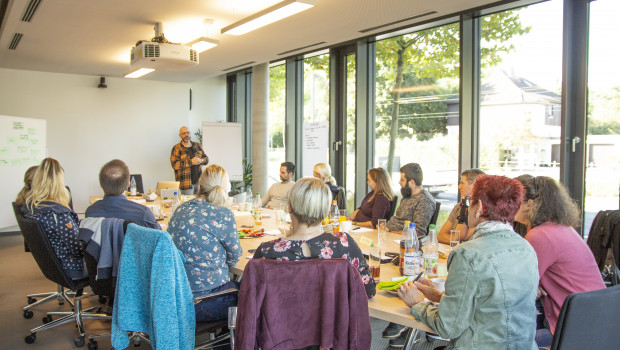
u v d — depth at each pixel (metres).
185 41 5.48
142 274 2.11
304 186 1.72
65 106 7.58
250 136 8.45
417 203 3.30
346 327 1.54
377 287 1.96
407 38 5.09
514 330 1.46
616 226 2.42
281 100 7.21
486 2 3.88
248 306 1.49
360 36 5.12
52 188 3.00
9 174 6.25
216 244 2.35
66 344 3.13
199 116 8.73
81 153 7.73
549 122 3.78
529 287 1.50
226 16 4.42
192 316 2.10
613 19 3.36
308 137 6.28
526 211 1.94
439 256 2.50
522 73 3.96
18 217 3.01
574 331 1.37
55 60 6.43
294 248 1.68
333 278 1.54
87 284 3.06
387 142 5.46
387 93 5.42
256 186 7.22
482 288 1.45
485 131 4.30
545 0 3.76
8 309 3.77
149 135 8.28
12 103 7.17
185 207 2.39
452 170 4.67
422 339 3.13
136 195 5.87
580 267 1.82
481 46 4.29
